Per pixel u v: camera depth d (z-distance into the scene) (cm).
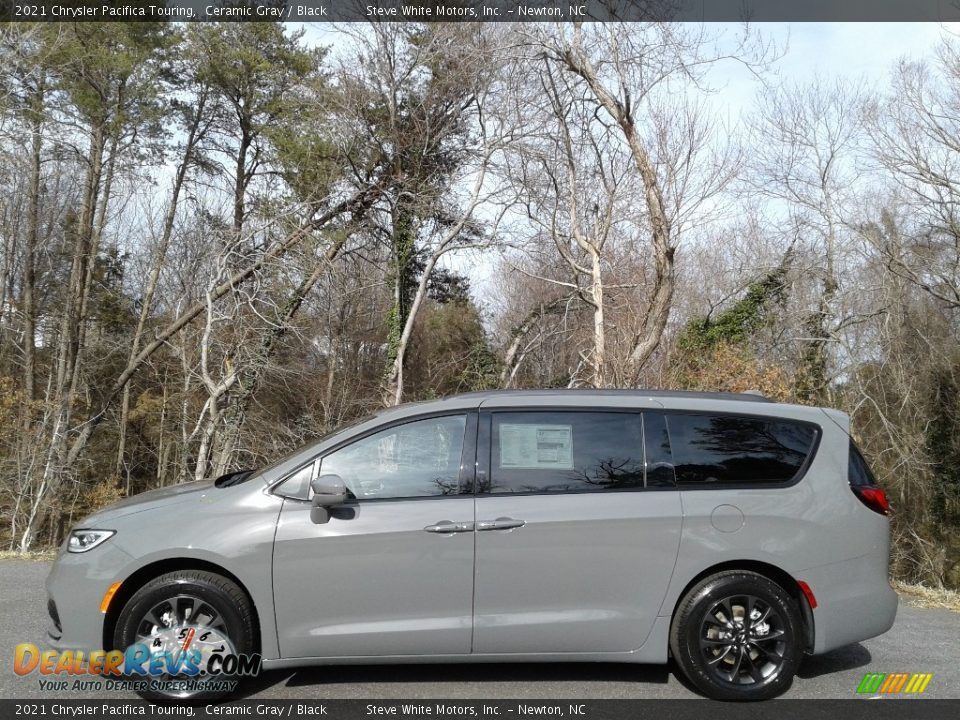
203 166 2802
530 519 456
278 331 1864
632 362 1515
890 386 2138
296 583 446
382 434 475
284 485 464
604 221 1752
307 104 2269
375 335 2758
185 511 460
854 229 2119
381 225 2255
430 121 2144
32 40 2155
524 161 1845
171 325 2453
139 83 2455
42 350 2931
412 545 450
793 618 462
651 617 460
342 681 480
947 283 2064
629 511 461
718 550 462
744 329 2138
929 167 2084
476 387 2608
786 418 493
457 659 457
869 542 480
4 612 604
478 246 2008
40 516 2053
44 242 2705
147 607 443
